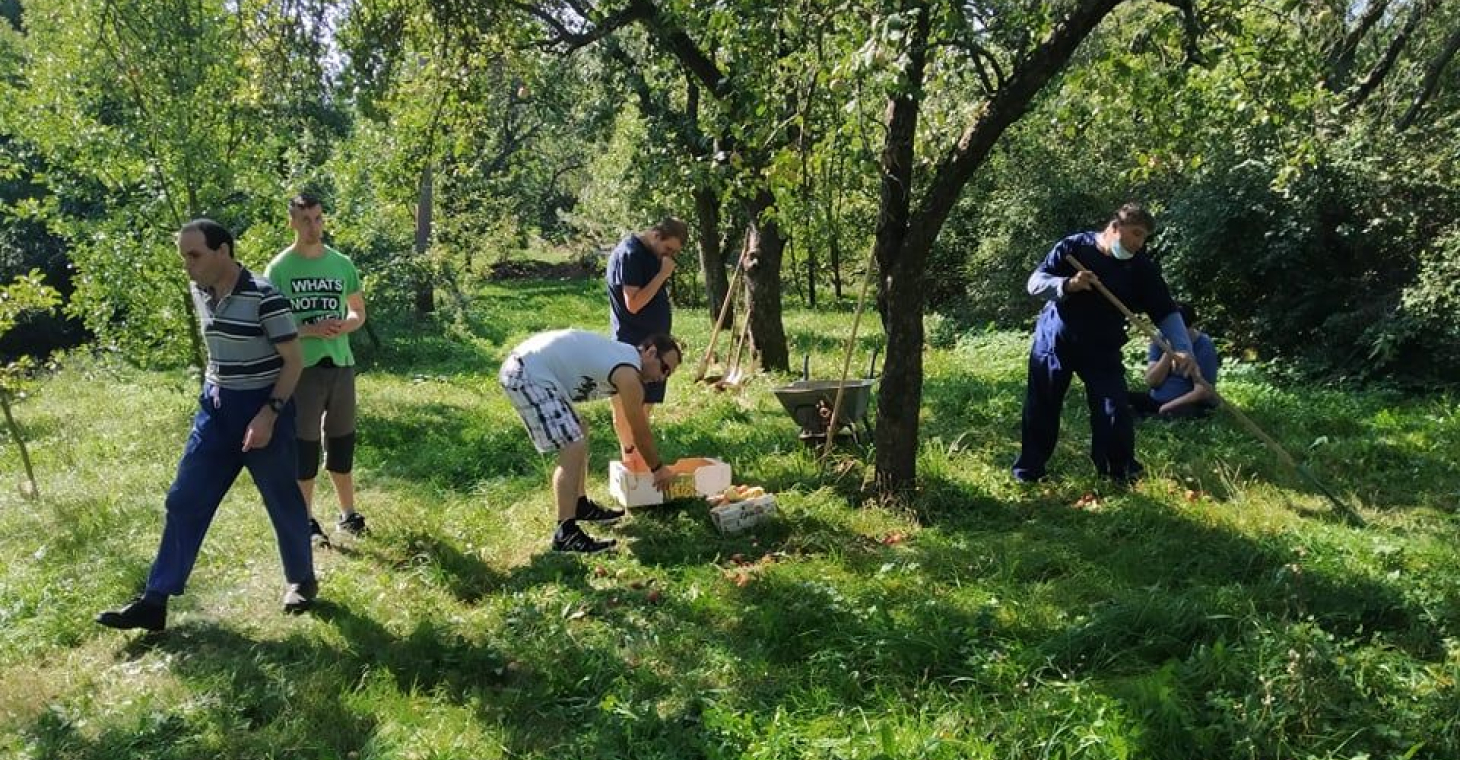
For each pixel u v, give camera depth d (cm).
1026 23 544
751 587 462
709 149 1074
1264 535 499
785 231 618
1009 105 531
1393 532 511
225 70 980
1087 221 1485
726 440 755
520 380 519
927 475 624
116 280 984
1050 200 1496
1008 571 468
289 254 538
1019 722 325
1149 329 573
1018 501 588
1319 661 342
